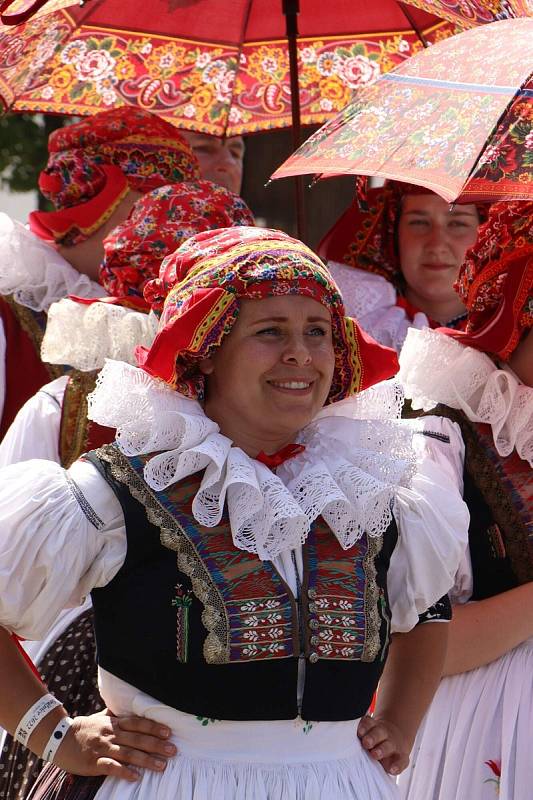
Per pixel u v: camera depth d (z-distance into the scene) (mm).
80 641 6664
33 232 8852
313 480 5605
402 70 6164
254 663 5336
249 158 13109
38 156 16344
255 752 5395
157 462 5445
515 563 6668
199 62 9539
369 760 5773
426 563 5980
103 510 5445
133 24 9289
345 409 6059
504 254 6734
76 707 6562
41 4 6574
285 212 12953
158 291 6125
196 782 5312
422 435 6762
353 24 9375
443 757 6723
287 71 9586
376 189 9562
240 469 5414
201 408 5723
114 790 5398
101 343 7125
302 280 5570
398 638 6246
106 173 8516
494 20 6812
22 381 8227
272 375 5566
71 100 9344
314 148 6043
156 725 5410
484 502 6723
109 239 7531
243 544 5363
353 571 5621
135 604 5414
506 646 6590
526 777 6492
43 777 5883
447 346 6844
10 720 5602
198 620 5332
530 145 5504
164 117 9617
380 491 5617
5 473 5512
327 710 5473
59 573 5344
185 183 7566
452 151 5586
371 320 9164
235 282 5523
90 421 7016
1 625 5570
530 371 6797
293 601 5426
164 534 5398
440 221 9211
